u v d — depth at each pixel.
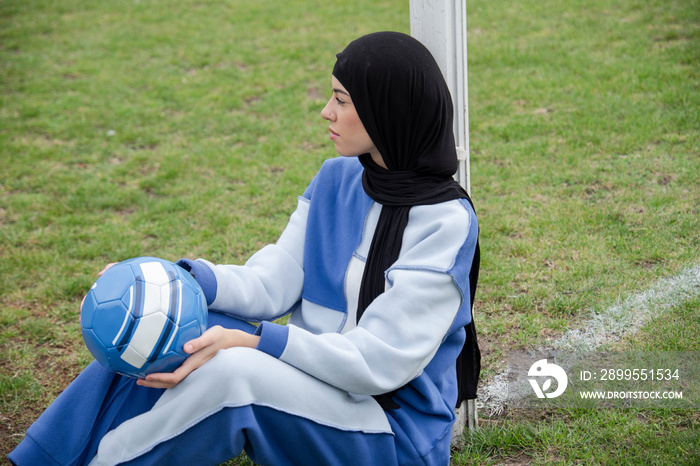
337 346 1.76
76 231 4.43
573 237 3.79
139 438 1.70
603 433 2.39
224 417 1.65
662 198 4.09
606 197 4.23
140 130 6.15
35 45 8.67
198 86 7.21
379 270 1.93
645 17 7.82
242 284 2.04
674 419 2.44
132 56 8.23
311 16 9.45
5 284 3.76
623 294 3.25
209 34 8.94
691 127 5.08
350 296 2.01
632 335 2.96
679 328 2.96
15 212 4.72
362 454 1.80
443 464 1.97
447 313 1.83
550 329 3.07
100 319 1.66
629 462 2.24
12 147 5.81
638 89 5.93
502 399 2.67
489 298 3.33
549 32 7.82
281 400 1.69
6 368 3.03
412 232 1.89
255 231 4.26
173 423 1.67
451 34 2.05
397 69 1.78
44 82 7.43
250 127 6.10
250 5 10.17
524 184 4.55
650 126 5.14
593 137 5.11
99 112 6.59
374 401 1.87
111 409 1.87
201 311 1.78
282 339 1.72
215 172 5.27
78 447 1.83
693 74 6.07
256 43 8.51
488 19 8.55
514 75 6.70
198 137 5.98
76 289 3.67
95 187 5.05
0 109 6.72
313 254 2.13
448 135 1.90
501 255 3.71
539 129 5.41
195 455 1.70
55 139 6.05
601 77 6.34
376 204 2.00
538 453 2.35
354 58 1.82
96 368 1.88
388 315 1.79
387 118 1.83
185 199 4.80
